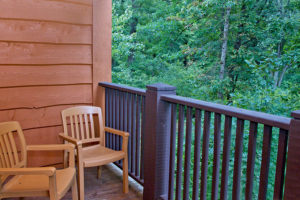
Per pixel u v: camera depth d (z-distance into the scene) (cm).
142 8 993
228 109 142
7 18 239
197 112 167
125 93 267
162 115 198
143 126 238
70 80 286
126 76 914
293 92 533
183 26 874
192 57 870
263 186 130
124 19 850
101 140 269
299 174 110
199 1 774
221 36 808
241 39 771
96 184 259
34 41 257
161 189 209
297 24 631
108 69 311
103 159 224
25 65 255
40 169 154
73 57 285
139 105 244
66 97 286
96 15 294
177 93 858
